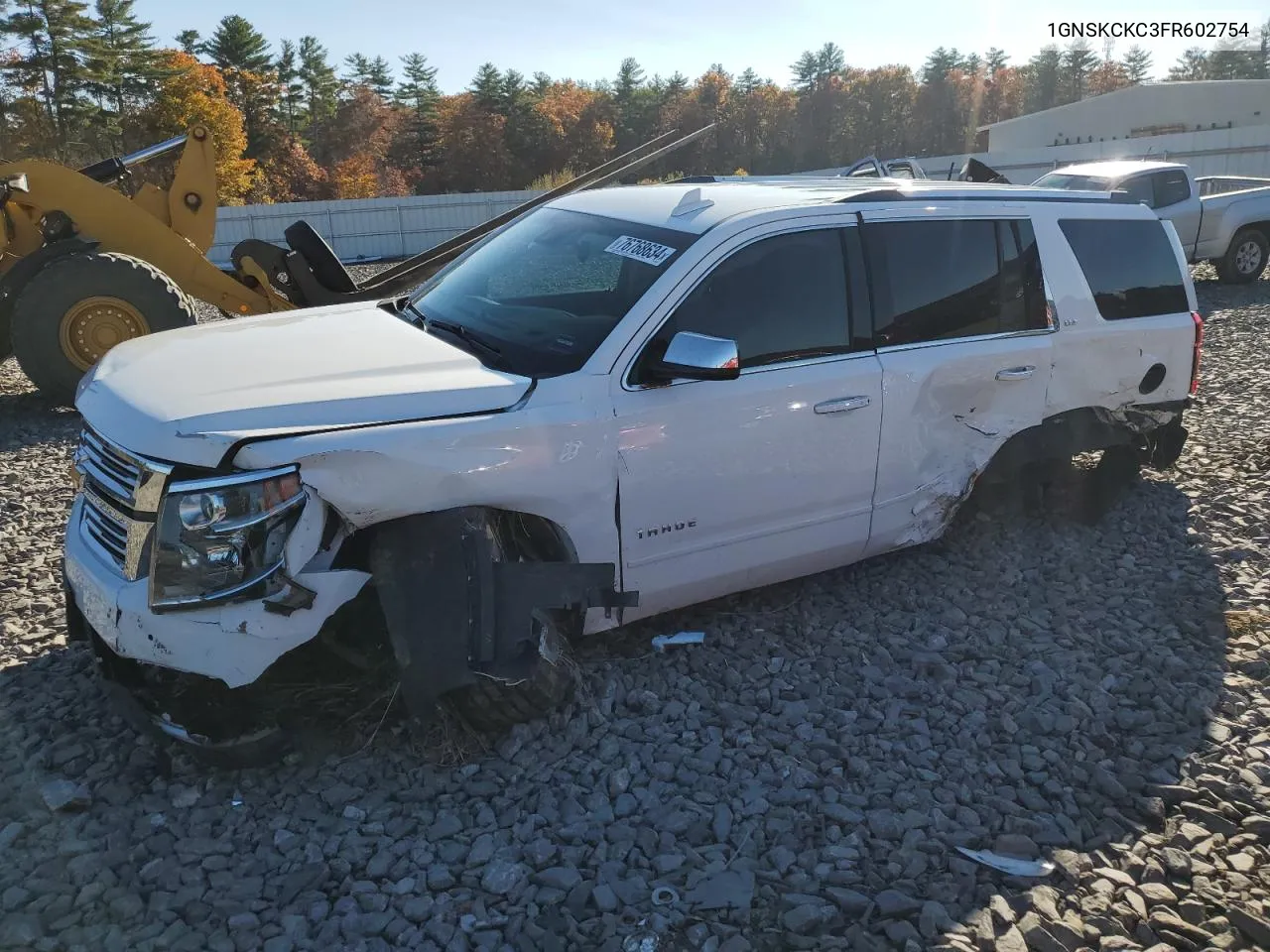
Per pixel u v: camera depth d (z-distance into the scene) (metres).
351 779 3.34
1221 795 3.32
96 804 3.18
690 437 3.76
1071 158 35.94
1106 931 2.75
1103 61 109.00
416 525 3.19
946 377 4.48
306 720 3.32
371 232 33.28
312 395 3.18
